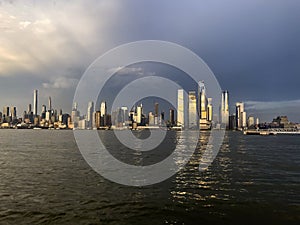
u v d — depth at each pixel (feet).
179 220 79.36
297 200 99.45
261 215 83.46
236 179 141.90
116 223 76.54
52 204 92.84
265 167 189.98
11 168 174.70
